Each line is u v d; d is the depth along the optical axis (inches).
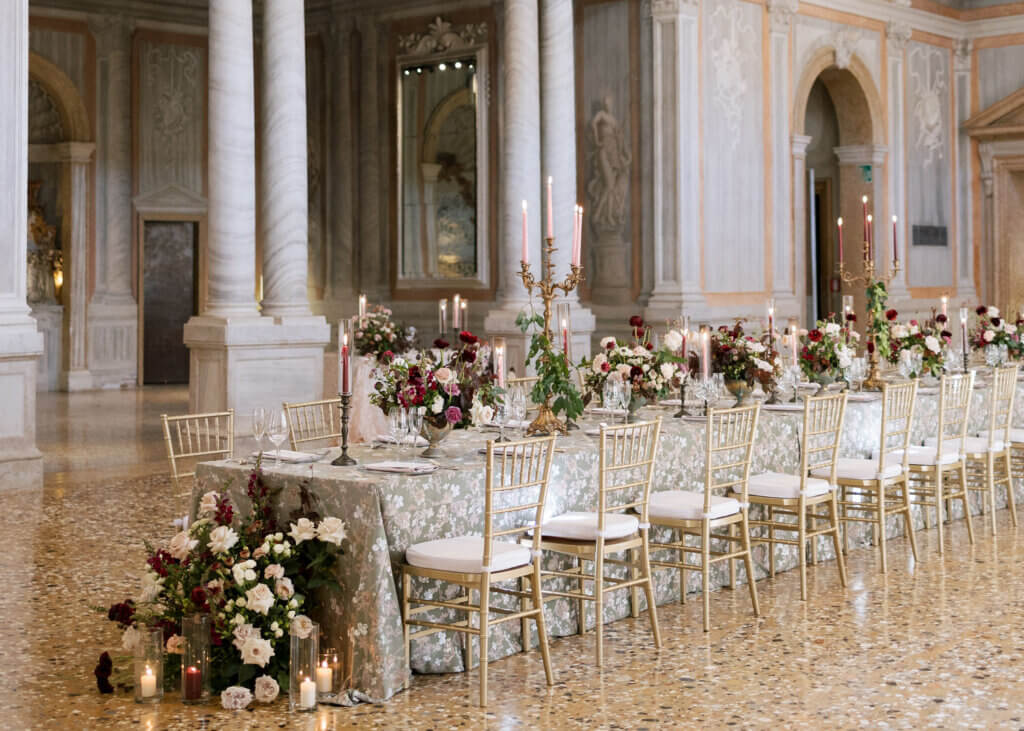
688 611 239.5
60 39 635.5
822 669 200.1
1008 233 713.6
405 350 449.4
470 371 223.9
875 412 307.4
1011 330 389.7
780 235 584.4
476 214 600.7
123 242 659.4
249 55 416.5
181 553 189.2
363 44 645.3
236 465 203.6
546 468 195.0
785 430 277.6
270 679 182.7
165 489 352.8
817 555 281.3
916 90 683.4
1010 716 177.6
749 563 234.7
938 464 288.8
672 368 259.8
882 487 271.6
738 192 559.2
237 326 413.1
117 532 295.6
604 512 205.6
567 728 172.9
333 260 667.4
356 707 182.2
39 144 645.3
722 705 182.4
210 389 419.2
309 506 191.6
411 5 622.8
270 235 430.9
